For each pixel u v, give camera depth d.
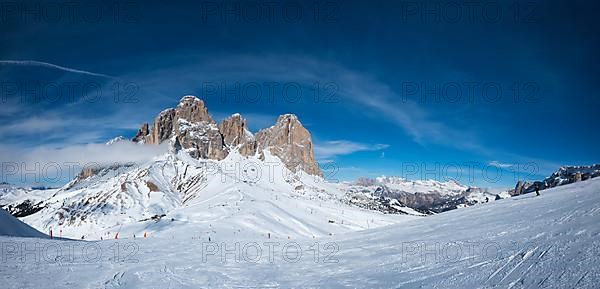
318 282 17.77
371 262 20.97
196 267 22.41
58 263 22.58
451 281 14.37
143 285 18.06
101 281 18.56
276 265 23.11
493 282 13.11
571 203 23.80
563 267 12.34
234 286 17.91
